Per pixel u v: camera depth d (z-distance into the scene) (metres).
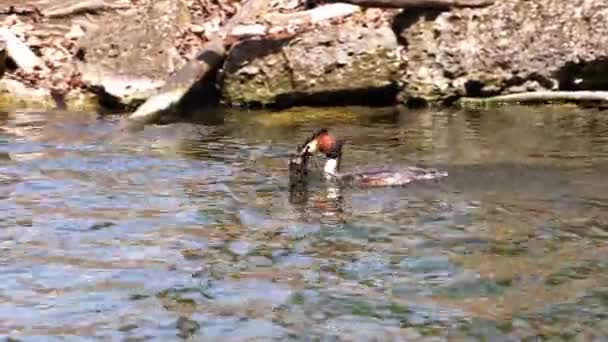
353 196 11.17
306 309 8.20
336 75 16.17
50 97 16.52
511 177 11.73
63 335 7.77
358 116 15.77
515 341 7.61
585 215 10.28
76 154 13.12
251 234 9.98
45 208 10.78
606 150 13.08
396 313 8.10
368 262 9.18
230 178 12.02
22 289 8.62
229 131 14.68
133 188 11.57
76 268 9.09
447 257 9.26
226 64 16.34
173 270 9.05
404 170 11.85
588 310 8.11
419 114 15.91
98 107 16.39
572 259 9.15
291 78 16.12
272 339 7.67
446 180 11.66
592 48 16.39
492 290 8.52
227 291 8.56
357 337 7.69
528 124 14.93
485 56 16.50
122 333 7.79
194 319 8.03
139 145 13.73
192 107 16.20
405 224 10.16
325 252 9.46
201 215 10.58
